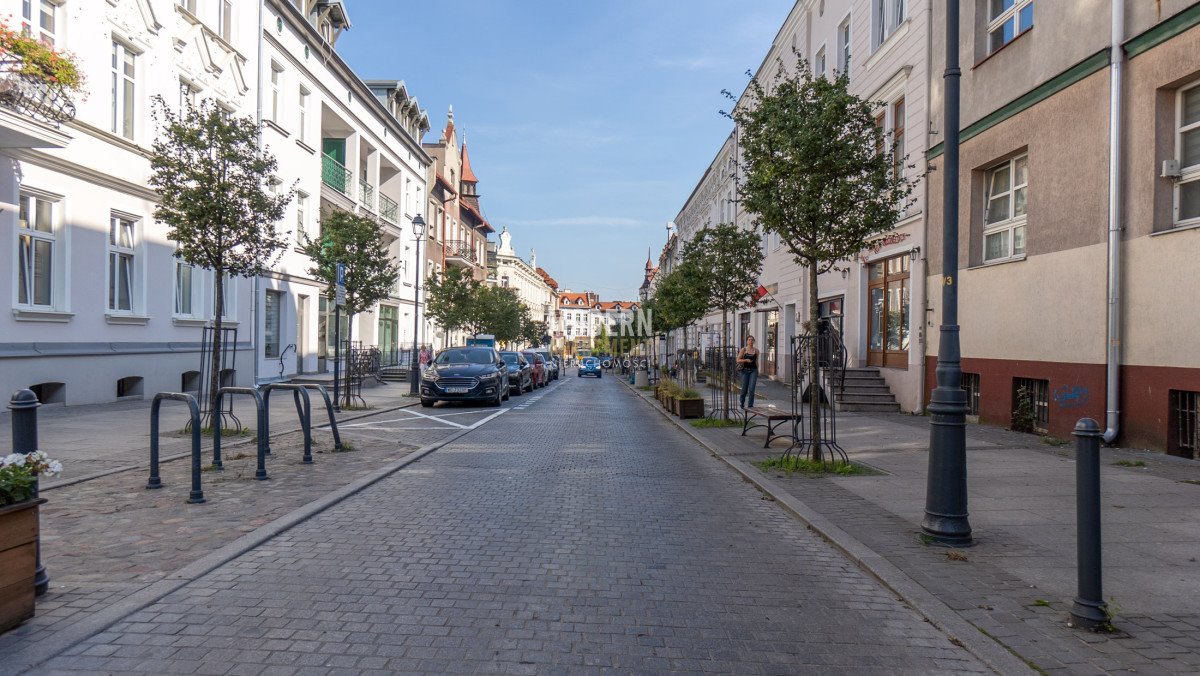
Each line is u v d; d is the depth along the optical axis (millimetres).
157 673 3400
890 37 17594
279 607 4293
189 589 4582
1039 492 7609
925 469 9266
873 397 17000
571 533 6195
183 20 18328
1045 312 11727
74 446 10039
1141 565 5086
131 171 16422
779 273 27938
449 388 19422
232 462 9312
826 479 8602
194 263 11516
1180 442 9359
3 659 3498
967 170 14164
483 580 4879
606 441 12742
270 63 23938
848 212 8836
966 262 14156
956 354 5902
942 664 3705
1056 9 11477
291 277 25766
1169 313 9344
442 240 47938
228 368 21203
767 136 8914
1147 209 9727
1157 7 9570
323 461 9539
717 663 3672
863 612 4441
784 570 5281
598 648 3816
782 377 27453
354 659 3600
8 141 12133
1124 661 3637
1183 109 9539
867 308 19359
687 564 5383
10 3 12719
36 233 14016
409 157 39938
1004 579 4914
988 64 13430
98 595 4371
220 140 11102
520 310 52500
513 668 3547
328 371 29406
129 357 16531
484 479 8680
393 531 6113
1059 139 11406
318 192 27828
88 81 14711
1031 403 12359
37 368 13773
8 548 3818
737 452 11062
